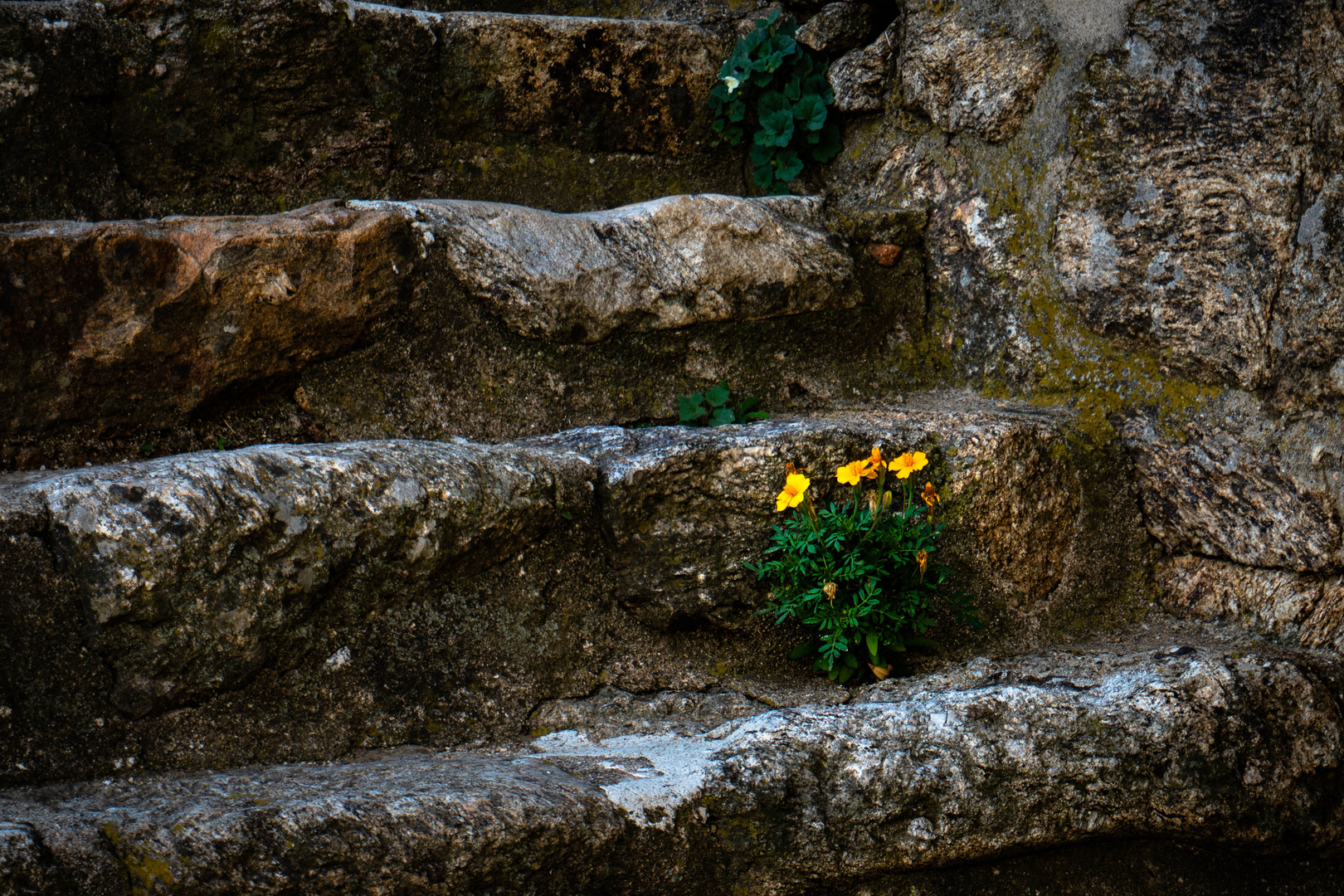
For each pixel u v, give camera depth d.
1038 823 2.25
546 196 3.53
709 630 2.70
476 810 1.91
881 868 2.20
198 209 2.98
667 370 3.16
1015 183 3.23
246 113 3.02
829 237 3.36
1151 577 2.99
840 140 3.76
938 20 3.38
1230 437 2.80
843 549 2.57
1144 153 2.91
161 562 1.99
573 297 2.97
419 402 2.83
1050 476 2.88
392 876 1.82
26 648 1.91
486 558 2.46
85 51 2.72
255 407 2.67
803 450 2.67
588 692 2.54
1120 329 3.00
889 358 3.44
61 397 2.39
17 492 1.98
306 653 2.22
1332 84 2.56
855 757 2.22
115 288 2.42
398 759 2.19
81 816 1.74
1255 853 2.36
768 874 2.18
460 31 3.31
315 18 3.04
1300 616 2.69
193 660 2.05
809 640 2.70
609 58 3.55
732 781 2.17
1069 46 3.06
